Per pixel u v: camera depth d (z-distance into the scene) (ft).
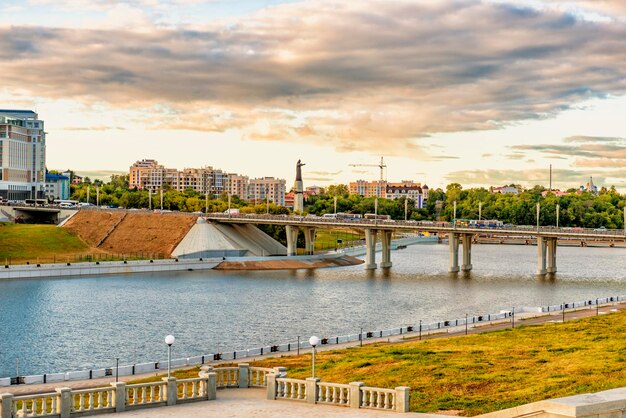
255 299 576.20
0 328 439.63
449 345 316.60
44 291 608.60
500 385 211.82
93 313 497.87
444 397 198.49
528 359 257.34
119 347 389.39
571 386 199.52
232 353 341.00
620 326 343.87
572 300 579.48
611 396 131.64
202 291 623.36
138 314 495.41
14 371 336.29
